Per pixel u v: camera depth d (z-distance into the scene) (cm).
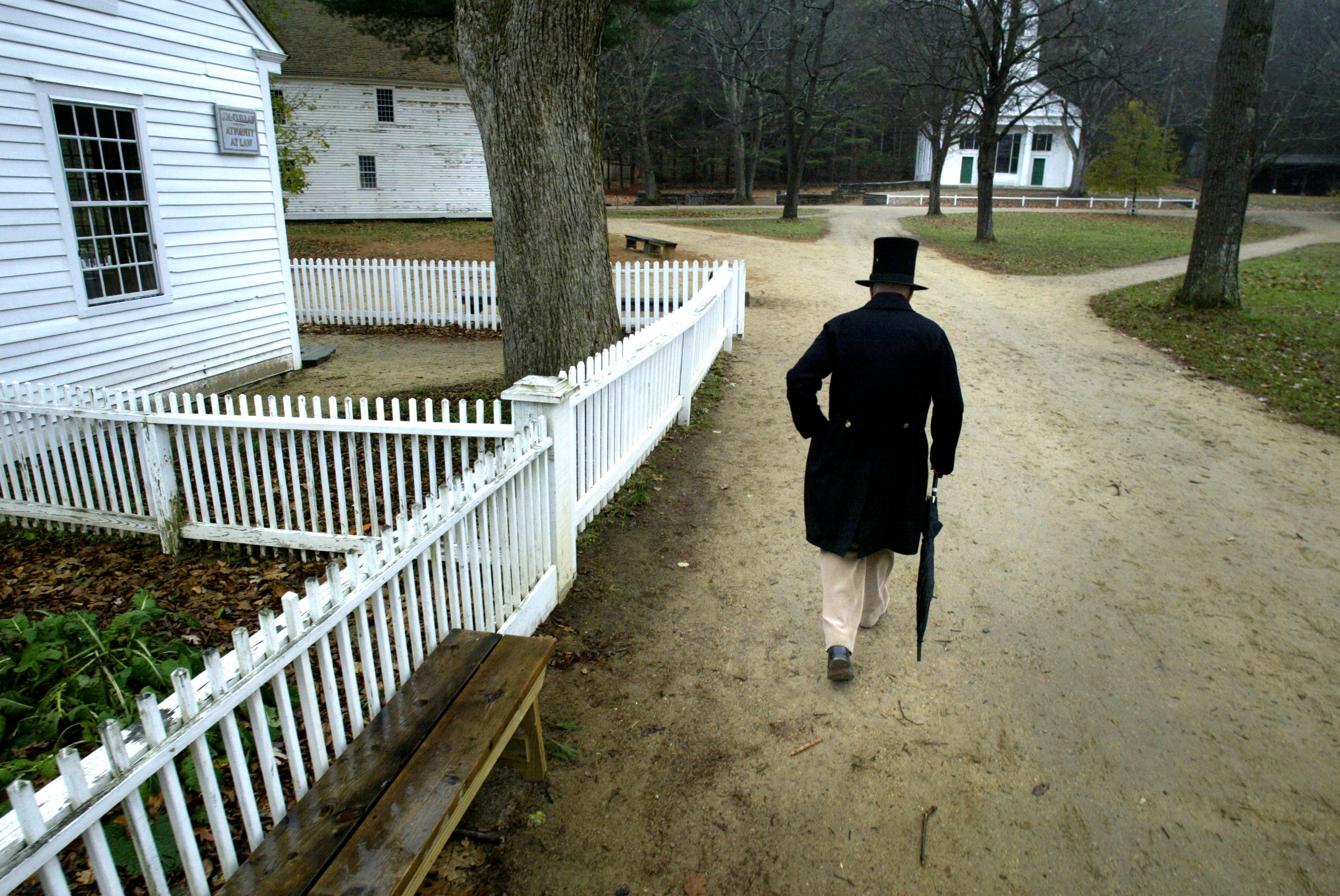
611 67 4741
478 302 1417
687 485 658
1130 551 552
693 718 373
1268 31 1326
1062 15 4131
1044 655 425
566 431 459
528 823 311
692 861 295
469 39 689
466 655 305
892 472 375
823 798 326
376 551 281
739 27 3916
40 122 736
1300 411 891
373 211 2992
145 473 568
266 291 1041
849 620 387
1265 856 299
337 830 221
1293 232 3662
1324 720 378
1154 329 1309
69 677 357
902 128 6312
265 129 1020
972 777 338
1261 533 586
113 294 831
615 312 771
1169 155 4309
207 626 475
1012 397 924
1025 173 6141
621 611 465
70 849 286
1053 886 285
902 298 384
